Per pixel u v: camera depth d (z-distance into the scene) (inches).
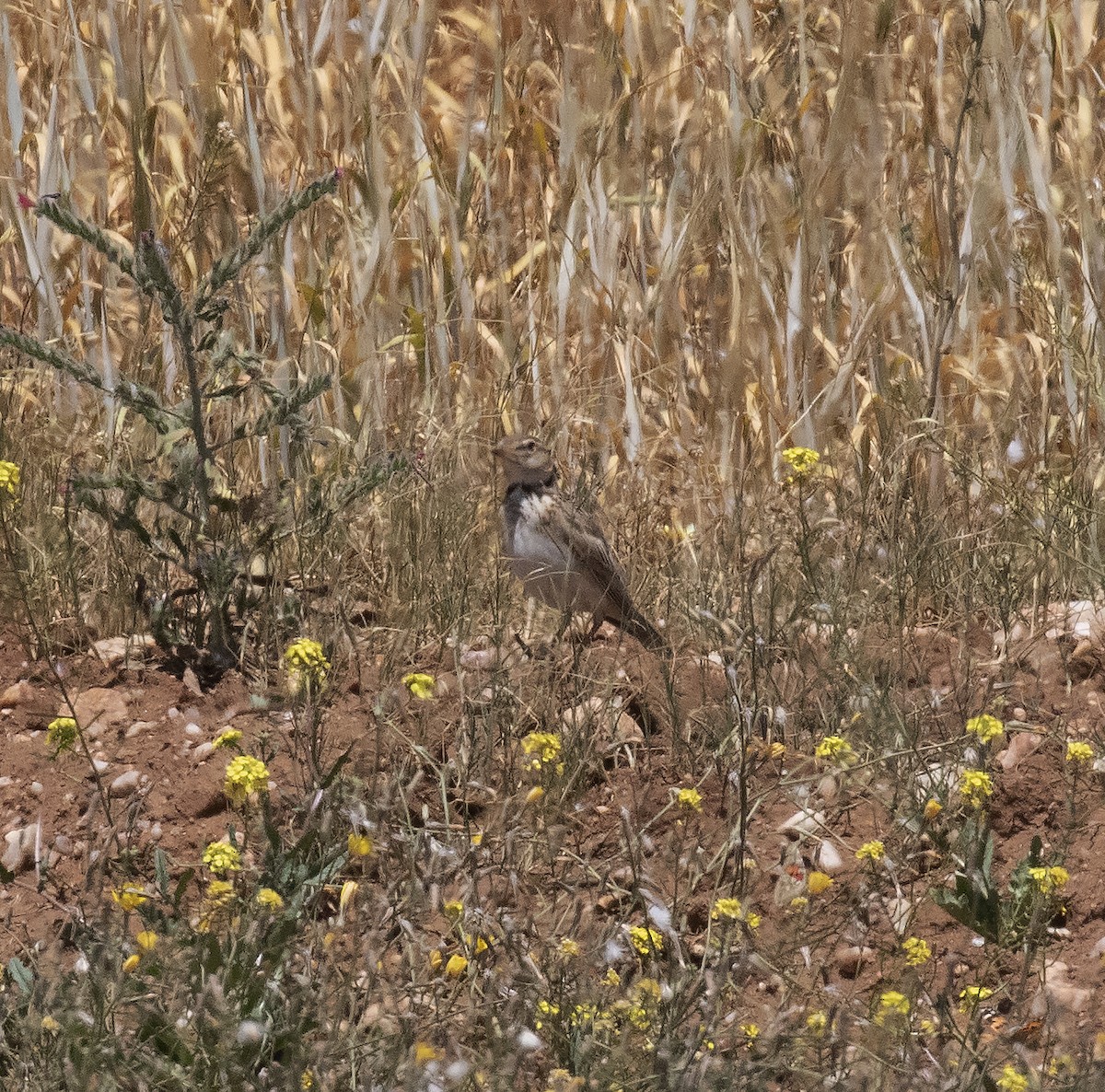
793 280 538.3
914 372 539.8
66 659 379.2
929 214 555.5
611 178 555.8
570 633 420.5
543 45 606.9
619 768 350.6
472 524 449.7
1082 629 401.1
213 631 380.5
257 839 313.1
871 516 458.6
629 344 530.9
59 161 538.3
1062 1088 249.8
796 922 294.4
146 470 452.4
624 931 289.7
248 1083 235.0
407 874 287.9
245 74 518.6
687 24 579.8
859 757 338.3
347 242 528.4
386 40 549.3
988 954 294.7
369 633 390.6
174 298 366.0
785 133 557.6
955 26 580.1
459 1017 263.3
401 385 538.6
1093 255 540.7
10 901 304.3
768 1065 245.1
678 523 488.7
